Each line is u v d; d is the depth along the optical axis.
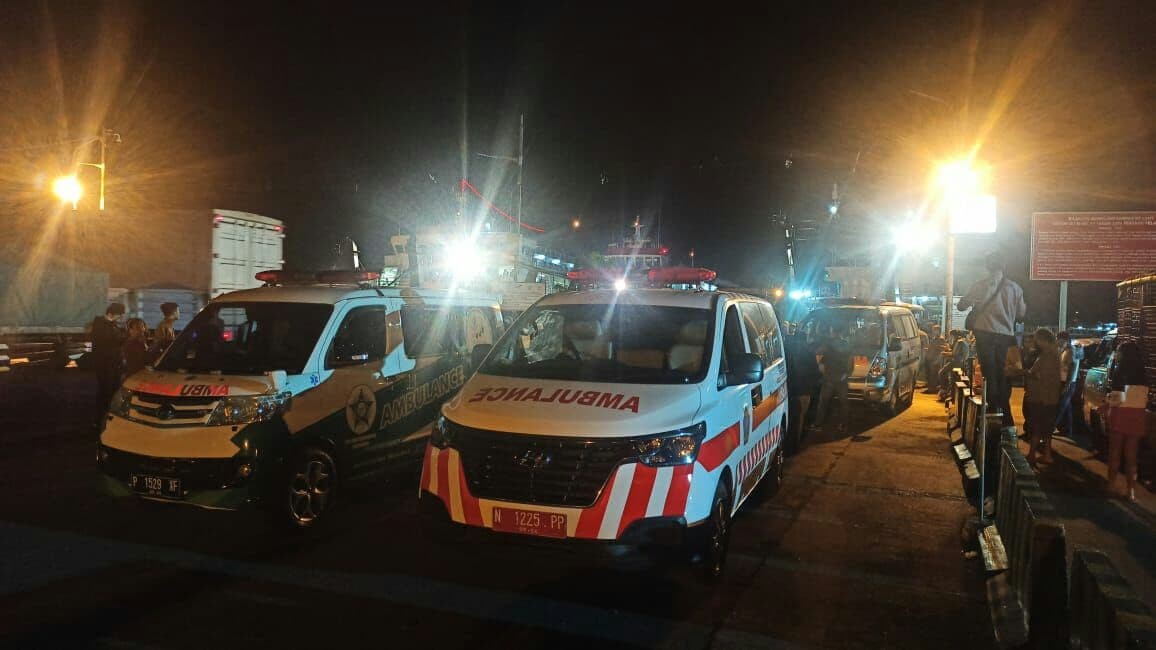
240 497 5.54
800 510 7.13
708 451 4.73
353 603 4.66
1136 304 9.18
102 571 5.11
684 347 5.48
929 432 11.81
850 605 4.88
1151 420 8.03
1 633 4.15
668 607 4.76
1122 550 6.06
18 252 16.44
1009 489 5.31
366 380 6.59
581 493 4.38
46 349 16.31
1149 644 2.24
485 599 4.78
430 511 4.70
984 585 5.26
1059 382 9.15
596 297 6.17
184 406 5.67
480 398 4.97
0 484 7.34
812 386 11.14
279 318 6.54
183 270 15.71
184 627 4.28
